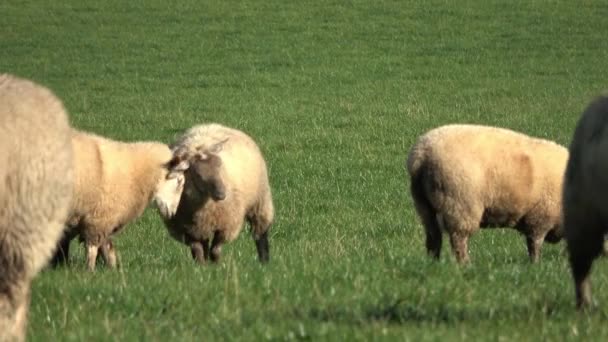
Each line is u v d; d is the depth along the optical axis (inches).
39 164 729.0
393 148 2866.6
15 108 724.0
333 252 1417.3
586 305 871.7
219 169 1475.1
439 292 892.6
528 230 1450.5
